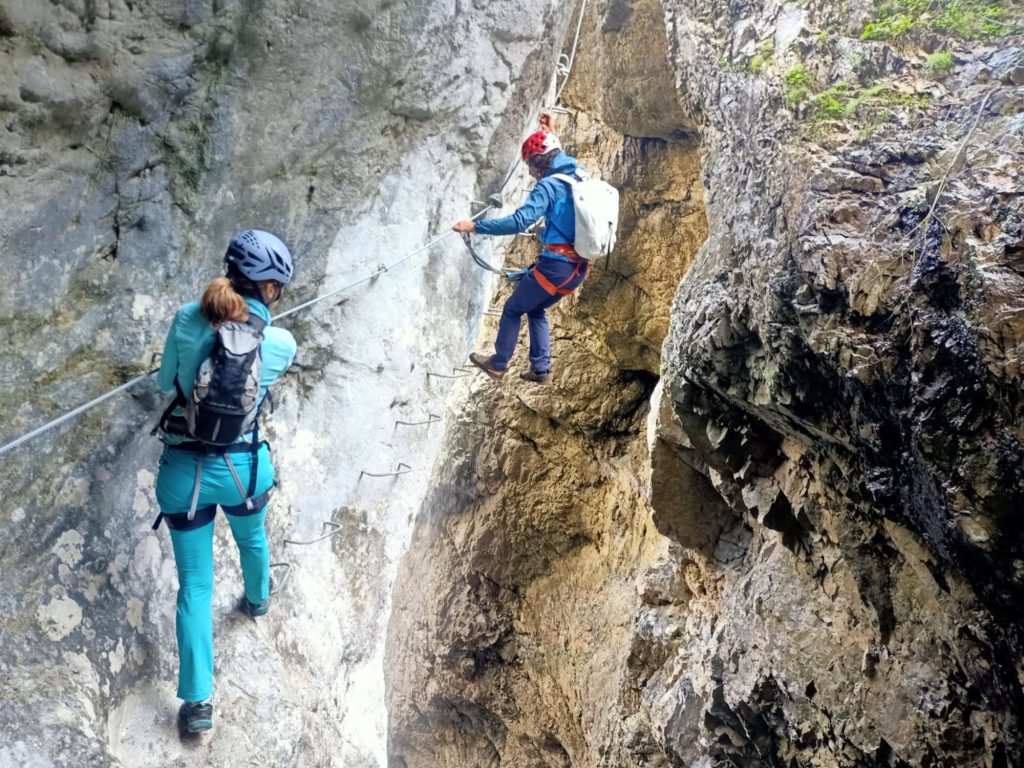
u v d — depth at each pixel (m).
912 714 4.09
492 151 5.28
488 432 10.27
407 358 5.18
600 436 9.56
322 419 4.84
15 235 3.47
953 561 3.57
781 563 5.35
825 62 4.30
